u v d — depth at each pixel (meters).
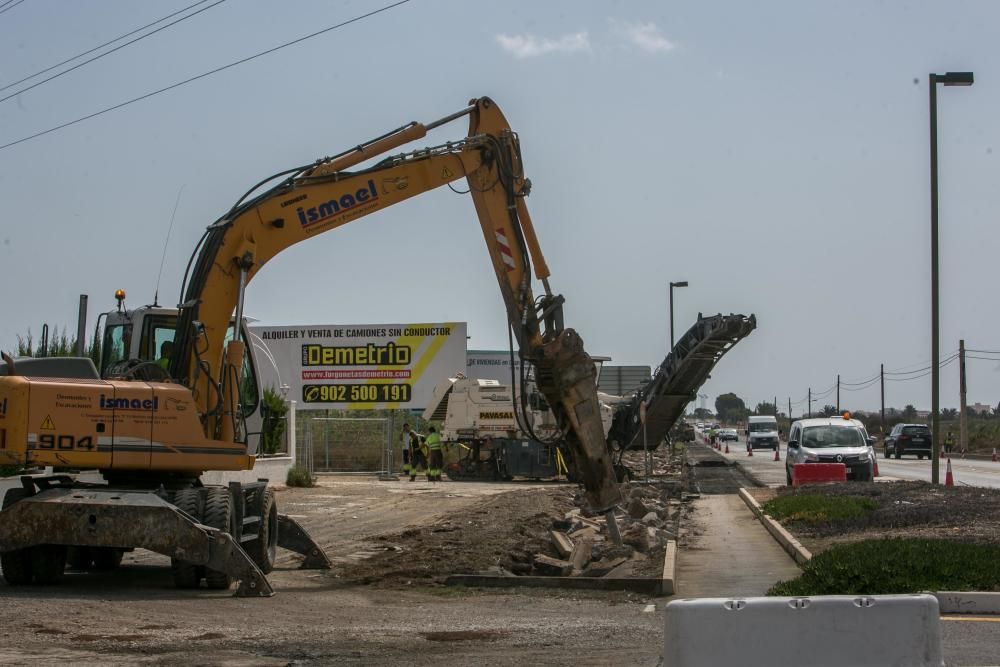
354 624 10.37
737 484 34.50
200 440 12.80
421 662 8.33
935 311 26.12
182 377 13.30
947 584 11.13
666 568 13.70
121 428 12.44
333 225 14.45
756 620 6.56
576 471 16.12
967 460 56.19
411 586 13.66
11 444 12.02
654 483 32.34
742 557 16.25
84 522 11.73
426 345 47.12
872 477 31.27
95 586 12.76
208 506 12.34
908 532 16.72
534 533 19.11
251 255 13.79
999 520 17.59
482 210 15.42
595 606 12.09
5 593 11.73
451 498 27.94
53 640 8.97
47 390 12.19
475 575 13.75
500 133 15.57
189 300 13.50
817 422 32.62
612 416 34.38
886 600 6.53
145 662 8.17
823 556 12.44
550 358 15.13
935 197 25.81
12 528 11.73
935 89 25.66
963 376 64.38
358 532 20.06
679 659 6.58
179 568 12.67
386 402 47.19
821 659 6.49
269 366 38.75
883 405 99.50
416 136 15.03
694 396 33.59
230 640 9.24
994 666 7.84
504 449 36.59
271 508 14.73
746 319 30.33
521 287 15.47
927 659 6.46
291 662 8.31
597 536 18.41
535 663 8.27
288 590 13.15
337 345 47.44
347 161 14.62
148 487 13.16
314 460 43.84
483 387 38.44
